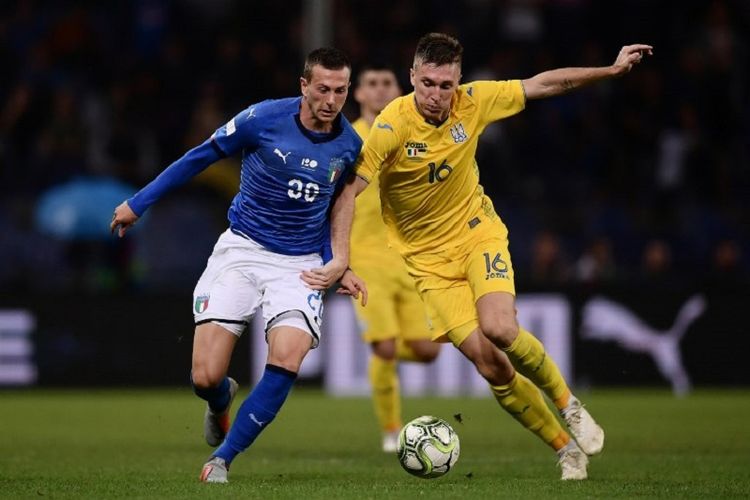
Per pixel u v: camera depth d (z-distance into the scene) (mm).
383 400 33781
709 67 70000
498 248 25297
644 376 54500
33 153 62125
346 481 24109
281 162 23609
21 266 57938
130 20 72312
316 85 22688
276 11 70875
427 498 20922
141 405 48156
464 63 71312
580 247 60906
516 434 37531
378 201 34625
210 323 24078
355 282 24391
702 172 64375
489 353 24906
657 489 22812
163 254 59125
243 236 24375
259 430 23453
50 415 44125
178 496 21141
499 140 64375
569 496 21500
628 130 67188
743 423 40562
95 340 54344
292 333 23578
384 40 70375
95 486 22969
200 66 69938
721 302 54688
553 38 73062
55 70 67750
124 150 62031
